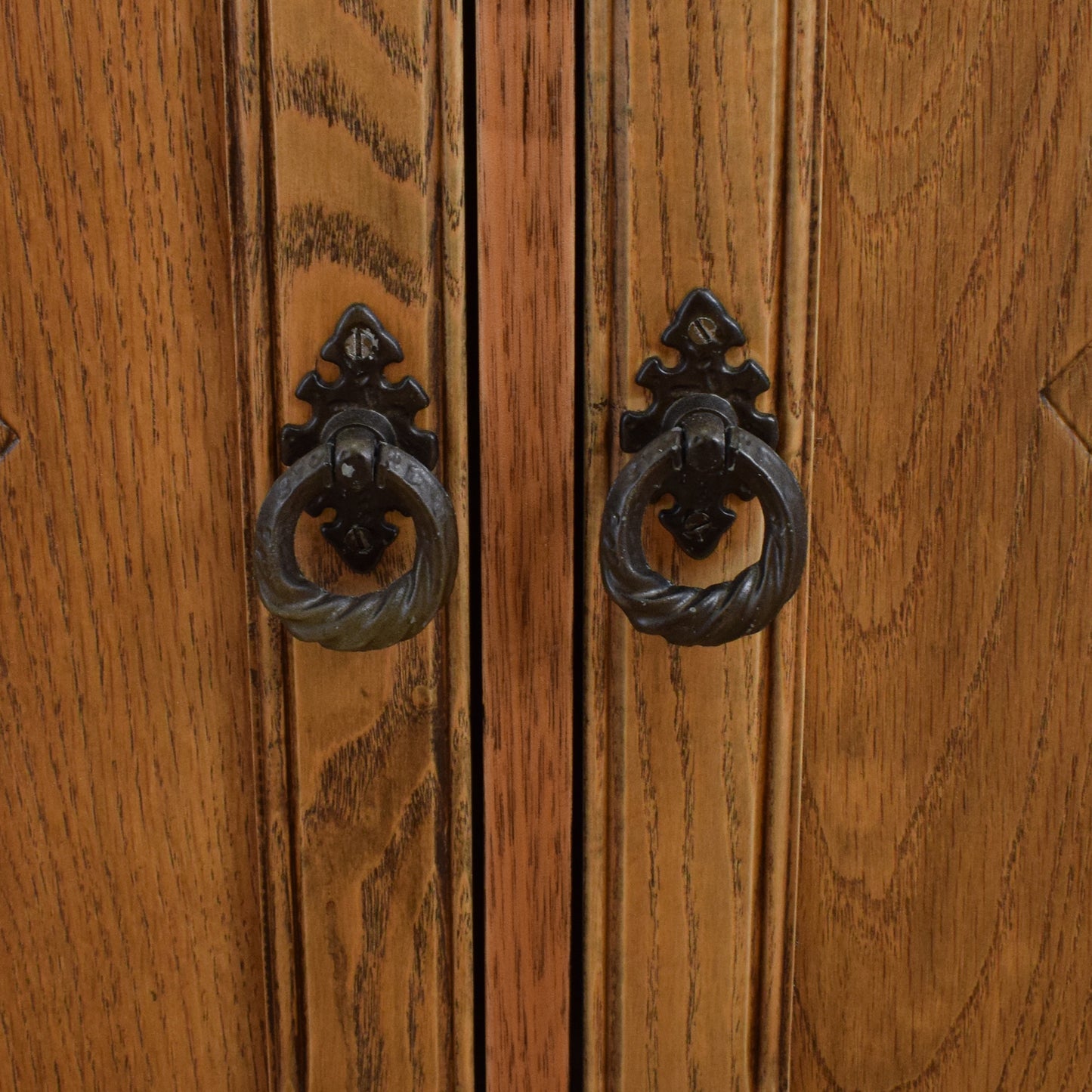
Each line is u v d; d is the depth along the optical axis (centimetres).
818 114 46
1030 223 50
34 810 49
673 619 42
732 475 45
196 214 46
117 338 46
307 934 50
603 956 53
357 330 45
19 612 48
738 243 47
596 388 47
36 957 51
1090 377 52
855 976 56
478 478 48
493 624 49
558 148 46
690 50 45
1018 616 53
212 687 49
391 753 49
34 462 47
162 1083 53
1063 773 55
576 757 52
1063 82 49
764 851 53
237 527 48
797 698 52
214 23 45
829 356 50
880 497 52
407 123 44
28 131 45
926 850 55
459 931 51
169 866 51
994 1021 58
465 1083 53
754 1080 55
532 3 45
